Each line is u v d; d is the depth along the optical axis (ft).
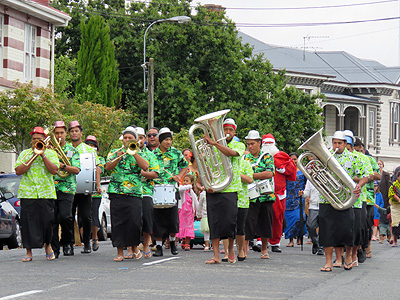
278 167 60.90
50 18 129.18
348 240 46.91
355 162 47.75
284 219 70.28
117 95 164.25
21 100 101.30
